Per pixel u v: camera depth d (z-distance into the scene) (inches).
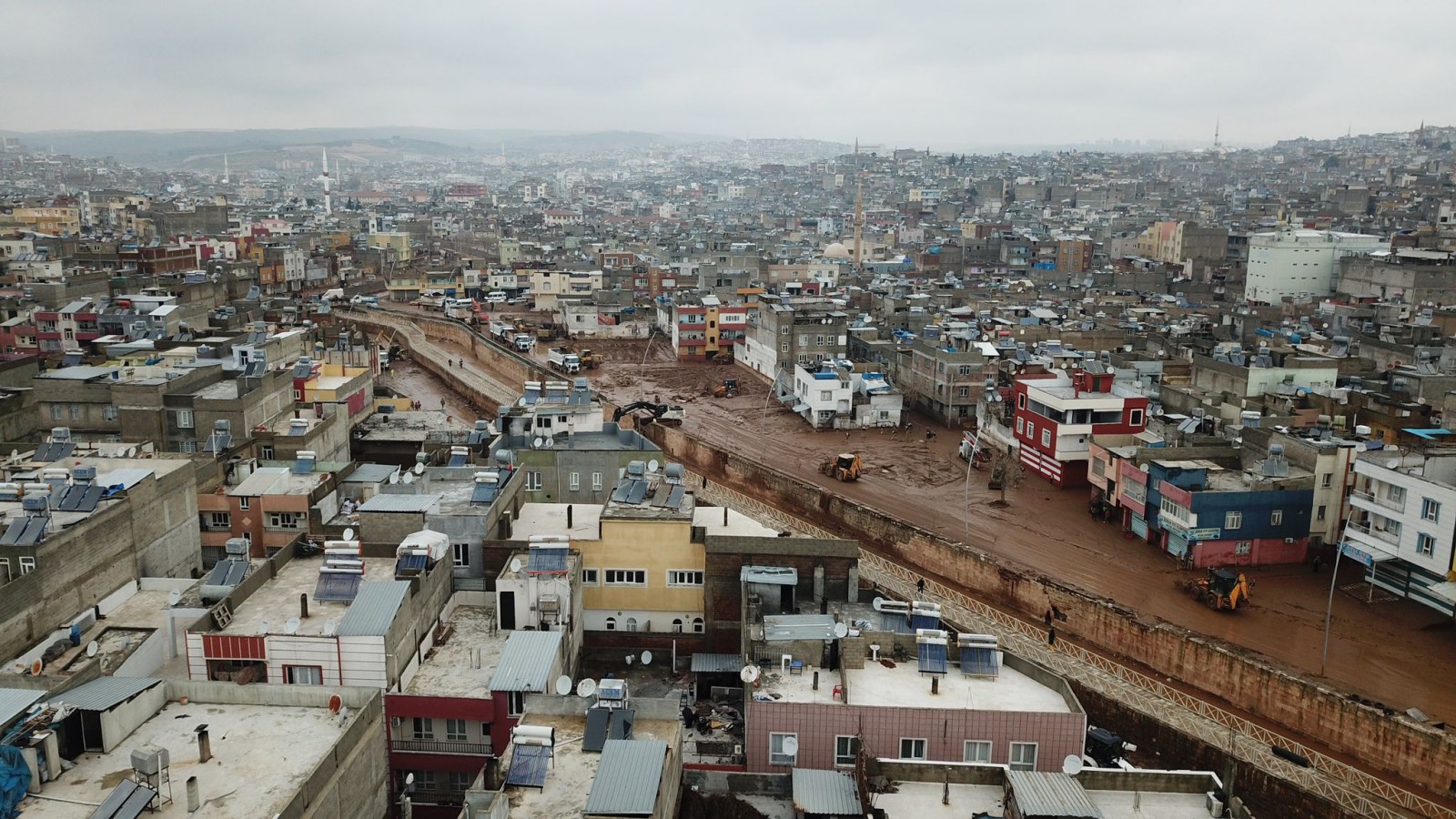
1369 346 6668.3
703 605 2979.8
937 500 4995.1
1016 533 4500.5
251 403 4298.7
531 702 2071.9
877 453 5900.6
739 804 1993.1
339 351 6412.4
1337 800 2669.8
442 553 2659.9
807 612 2839.6
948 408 6456.7
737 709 2677.2
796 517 4928.6
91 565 2844.5
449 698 2218.3
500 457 3639.3
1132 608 3708.2
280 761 1798.7
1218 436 4933.6
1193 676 3331.7
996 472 5241.1
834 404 6471.5
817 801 1958.7
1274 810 2701.8
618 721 1966.0
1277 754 2878.9
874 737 2204.7
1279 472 4101.9
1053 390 5418.3
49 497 2920.8
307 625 2315.5
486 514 2822.3
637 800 1715.1
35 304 7106.3
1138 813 1894.7
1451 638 3484.3
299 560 2723.9
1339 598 3799.2
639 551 2955.2
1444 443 4308.6
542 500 3681.1
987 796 1968.5
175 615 2534.5
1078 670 3319.4
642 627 3002.0
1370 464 3708.2
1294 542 4084.6
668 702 2060.8
